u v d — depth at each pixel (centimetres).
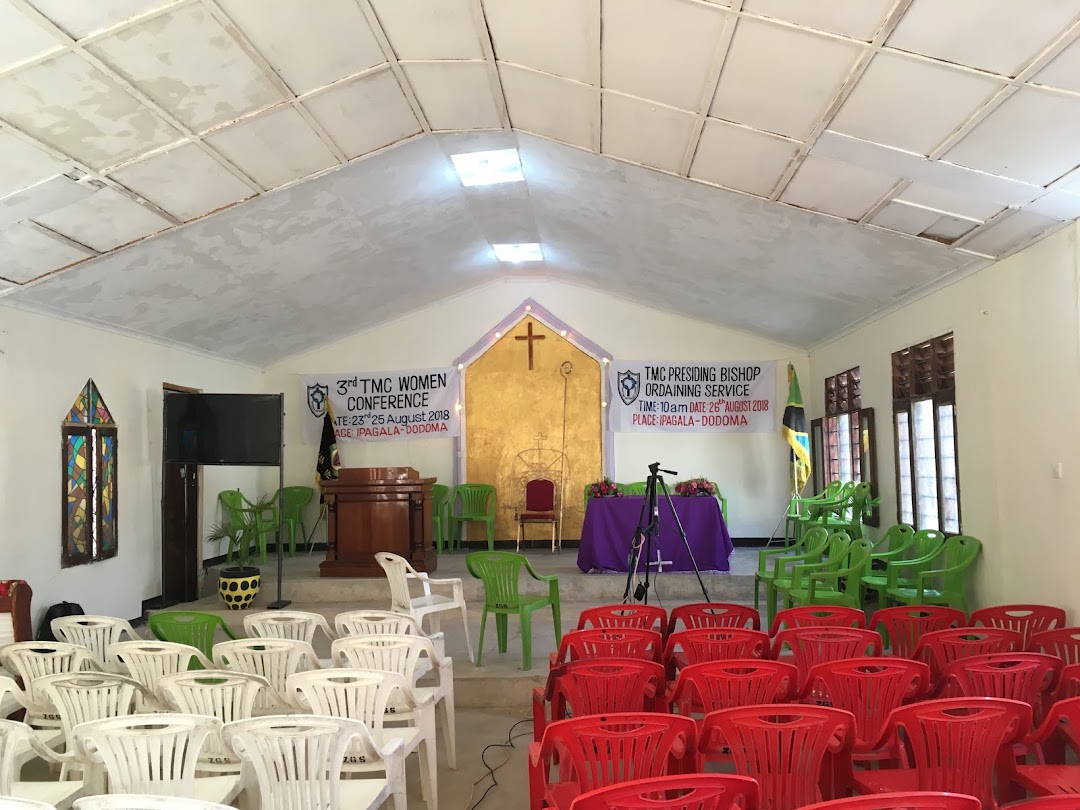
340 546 917
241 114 526
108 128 489
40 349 682
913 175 505
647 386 1148
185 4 421
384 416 1171
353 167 668
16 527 645
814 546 783
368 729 339
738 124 513
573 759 280
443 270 1036
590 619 491
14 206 521
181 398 816
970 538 649
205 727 296
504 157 747
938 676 398
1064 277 517
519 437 1161
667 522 861
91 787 313
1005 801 304
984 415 628
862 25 391
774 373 1141
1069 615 521
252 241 727
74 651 430
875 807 205
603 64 494
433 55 526
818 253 729
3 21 393
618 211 789
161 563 857
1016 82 392
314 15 464
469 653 660
